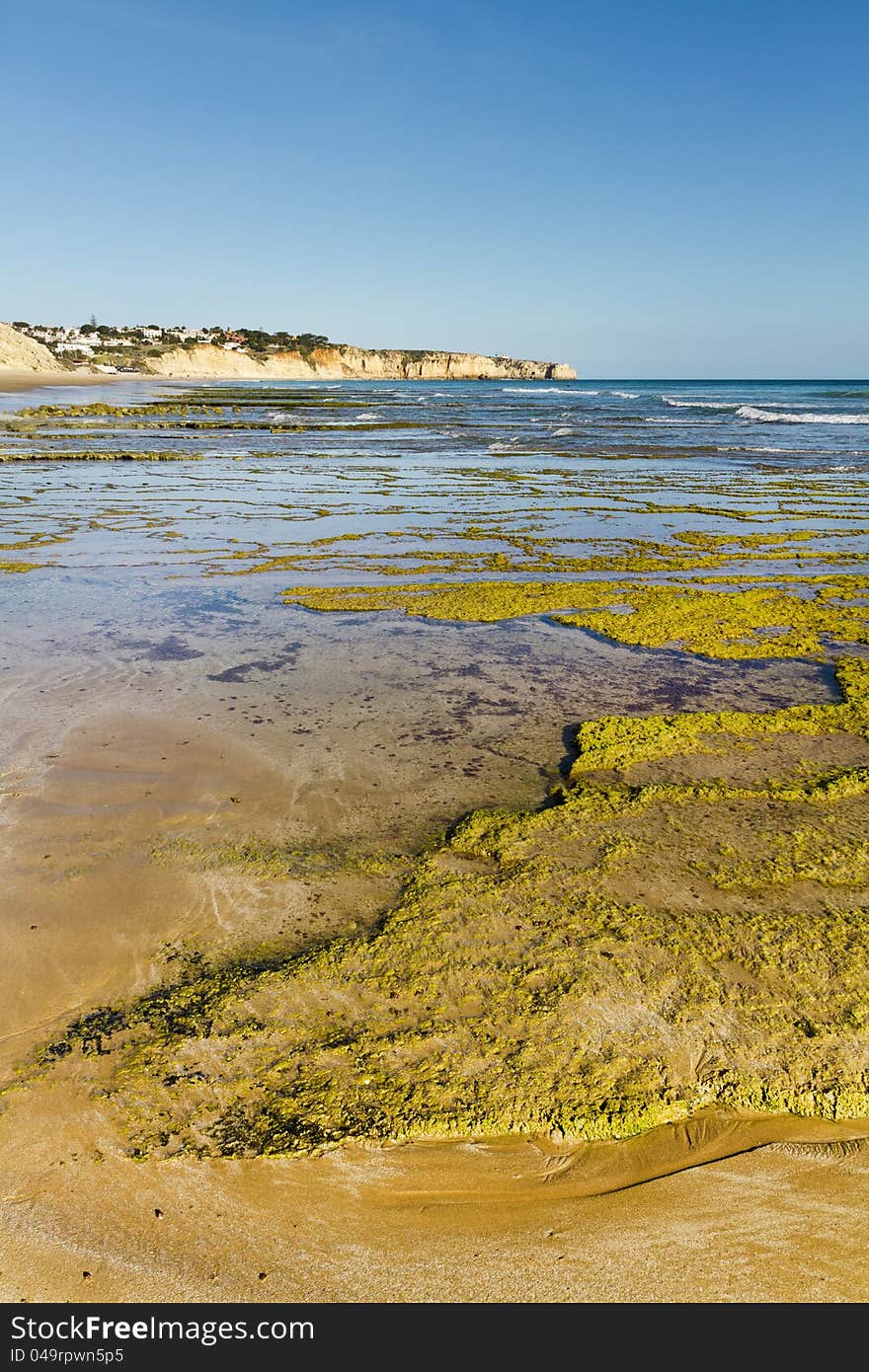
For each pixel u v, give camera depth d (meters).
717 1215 2.97
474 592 12.39
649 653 9.55
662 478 25.67
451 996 3.92
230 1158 3.13
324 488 23.98
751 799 5.86
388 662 9.18
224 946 4.32
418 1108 3.33
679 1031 3.70
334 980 4.04
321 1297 2.71
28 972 4.14
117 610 11.40
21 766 6.42
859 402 77.38
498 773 6.37
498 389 142.38
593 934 4.34
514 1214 2.97
